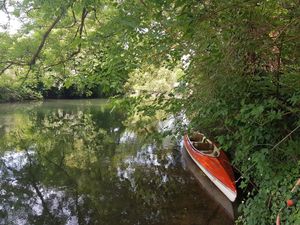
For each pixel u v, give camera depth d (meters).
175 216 5.58
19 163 9.58
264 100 3.72
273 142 4.14
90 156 10.16
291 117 4.11
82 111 22.94
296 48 3.40
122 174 8.25
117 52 3.39
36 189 7.36
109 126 15.88
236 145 4.57
